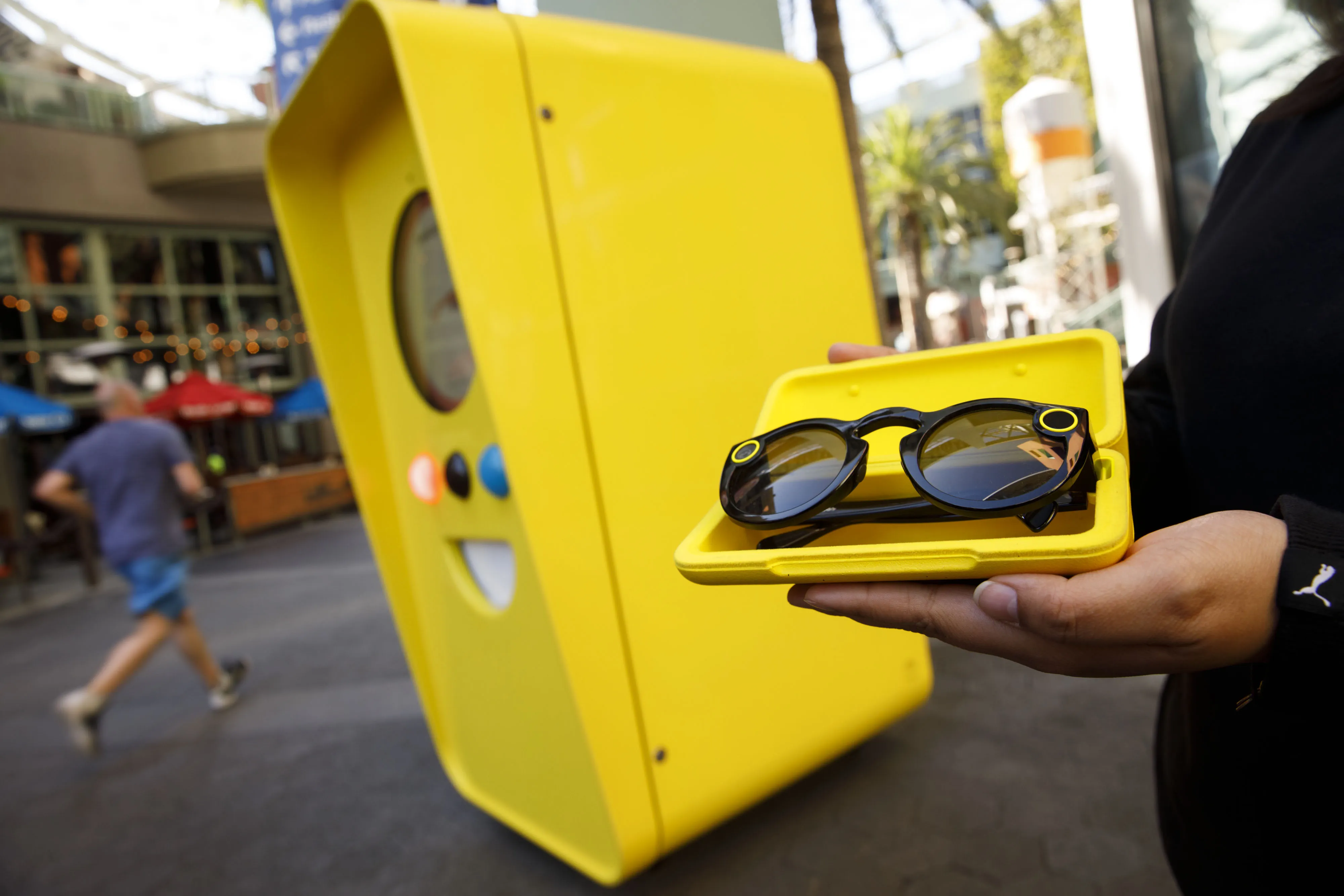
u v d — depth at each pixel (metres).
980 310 25.66
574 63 1.79
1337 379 0.67
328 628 5.56
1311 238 0.69
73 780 3.49
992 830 2.19
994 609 0.53
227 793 3.13
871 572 0.61
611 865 1.86
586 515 1.77
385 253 2.09
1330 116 0.73
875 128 22.58
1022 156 11.33
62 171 13.40
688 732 1.94
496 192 1.67
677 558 0.69
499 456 1.78
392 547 2.39
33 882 2.66
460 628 2.20
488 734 2.21
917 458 0.68
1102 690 2.92
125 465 3.80
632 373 1.84
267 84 13.66
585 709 1.76
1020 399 0.75
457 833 2.57
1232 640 0.52
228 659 4.93
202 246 15.34
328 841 2.64
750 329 2.05
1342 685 0.53
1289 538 0.53
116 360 14.09
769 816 2.38
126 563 3.82
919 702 2.49
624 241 1.84
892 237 23.27
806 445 0.78
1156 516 0.92
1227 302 0.75
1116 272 15.05
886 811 2.33
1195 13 4.57
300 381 16.55
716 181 2.00
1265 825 0.73
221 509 11.67
